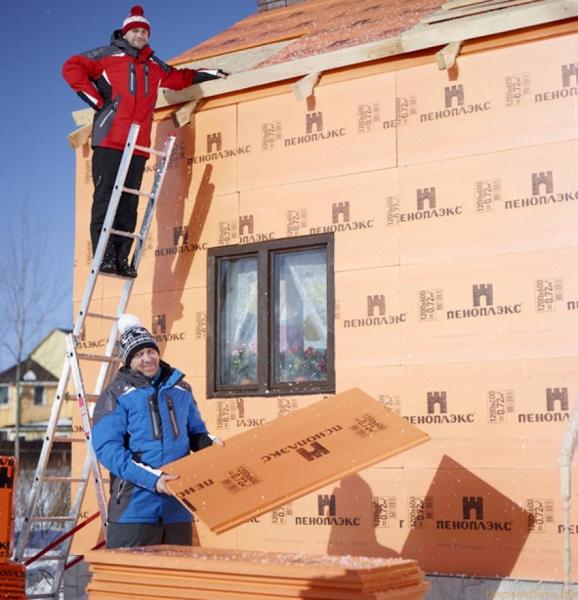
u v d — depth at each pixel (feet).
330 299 19.76
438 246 18.70
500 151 18.29
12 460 15.62
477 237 18.31
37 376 131.95
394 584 10.50
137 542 14.71
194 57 25.57
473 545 17.56
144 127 21.29
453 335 18.31
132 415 15.07
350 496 18.89
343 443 13.46
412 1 25.08
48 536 29.48
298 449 13.33
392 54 19.43
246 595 10.72
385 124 19.60
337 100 20.24
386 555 18.35
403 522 18.29
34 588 22.33
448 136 18.85
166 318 22.06
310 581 10.32
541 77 18.06
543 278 17.61
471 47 18.78
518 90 18.24
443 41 18.81
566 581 15.81
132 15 21.40
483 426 17.78
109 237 20.56
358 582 9.98
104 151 20.97
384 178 19.48
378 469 18.69
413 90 19.34
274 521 19.69
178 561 11.19
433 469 18.12
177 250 22.13
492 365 17.85
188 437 15.61
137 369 15.38
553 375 17.29
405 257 19.02
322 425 13.99
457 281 18.42
